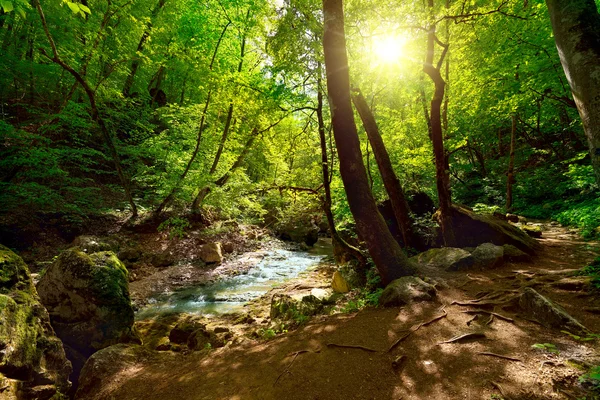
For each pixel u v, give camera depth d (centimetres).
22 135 967
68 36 1176
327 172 807
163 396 344
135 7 1416
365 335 398
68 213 1193
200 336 573
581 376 251
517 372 276
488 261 613
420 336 370
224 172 1555
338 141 599
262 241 1644
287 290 901
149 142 1398
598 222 885
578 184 1002
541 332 344
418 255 736
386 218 1069
